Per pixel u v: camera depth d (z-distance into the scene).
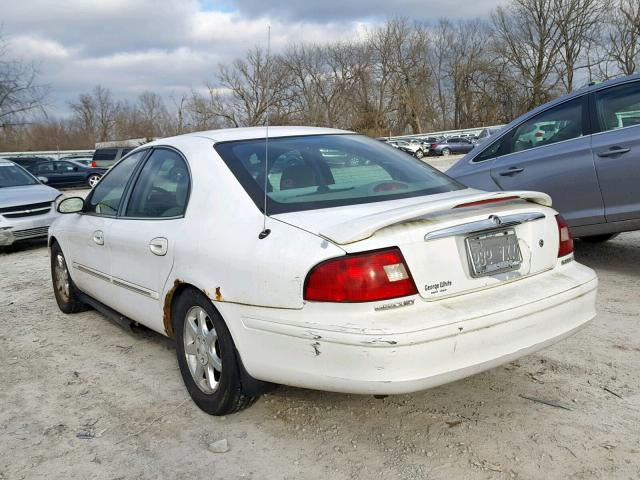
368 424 3.12
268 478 2.71
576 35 55.91
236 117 36.97
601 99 5.32
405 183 3.36
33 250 9.63
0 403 3.61
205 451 2.96
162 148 3.95
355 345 2.46
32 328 5.05
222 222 3.10
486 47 66.81
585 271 3.15
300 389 3.53
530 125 5.82
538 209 3.04
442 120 73.50
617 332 4.20
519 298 2.77
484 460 2.75
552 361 3.77
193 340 3.36
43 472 2.84
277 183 3.18
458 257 2.70
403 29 66.19
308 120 41.00
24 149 56.88
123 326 4.28
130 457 2.94
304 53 49.03
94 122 75.31
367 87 64.12
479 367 2.62
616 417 3.07
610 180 5.11
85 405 3.52
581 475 2.61
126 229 3.91
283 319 2.67
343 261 2.53
